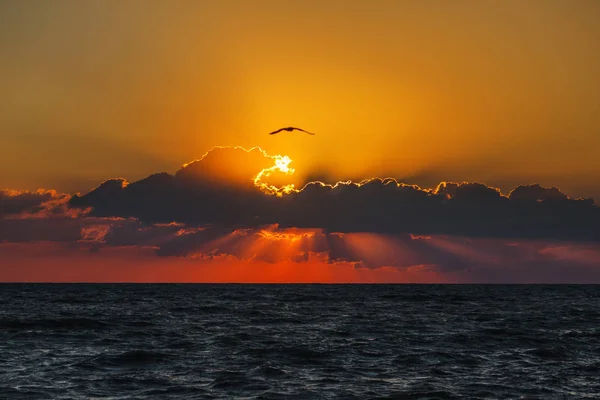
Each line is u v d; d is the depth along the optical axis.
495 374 62.84
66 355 73.38
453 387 56.78
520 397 53.12
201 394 53.78
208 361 69.56
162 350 77.56
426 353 75.50
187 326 107.88
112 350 77.94
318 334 96.00
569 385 57.78
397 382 58.91
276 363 68.62
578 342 86.38
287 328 105.88
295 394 53.88
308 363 68.75
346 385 57.50
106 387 56.12
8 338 88.31
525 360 71.06
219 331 100.38
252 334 95.25
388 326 110.56
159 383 57.97
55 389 55.00
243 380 59.19
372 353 75.62
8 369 63.59
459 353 75.75
